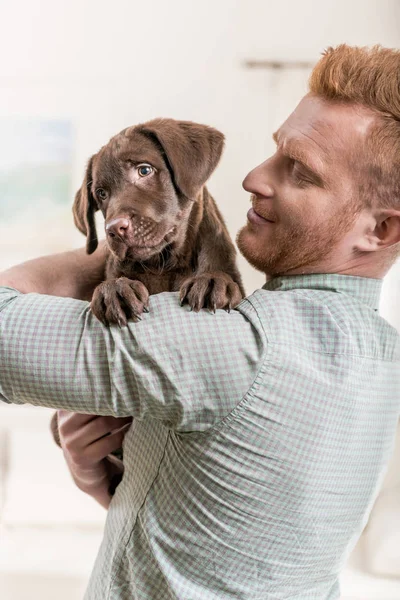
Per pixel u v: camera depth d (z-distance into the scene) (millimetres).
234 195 4934
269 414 1122
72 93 5016
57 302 1185
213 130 1974
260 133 4930
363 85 1201
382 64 1204
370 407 1234
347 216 1233
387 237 1251
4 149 5031
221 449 1140
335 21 4699
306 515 1191
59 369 1127
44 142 5043
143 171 1897
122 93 5023
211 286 1188
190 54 4973
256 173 1321
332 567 1324
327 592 1387
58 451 4254
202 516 1177
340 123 1209
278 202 1279
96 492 1628
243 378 1108
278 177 1298
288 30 4805
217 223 1888
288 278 1337
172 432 1202
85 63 5020
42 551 3770
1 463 4352
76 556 3736
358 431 1219
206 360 1107
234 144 4949
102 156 1949
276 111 4906
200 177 1875
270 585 1210
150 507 1232
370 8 4660
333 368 1167
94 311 1143
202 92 4980
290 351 1135
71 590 3500
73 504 4062
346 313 1226
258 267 1354
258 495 1156
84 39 5004
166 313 1145
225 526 1173
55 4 4980
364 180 1207
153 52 4988
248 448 1134
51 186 5051
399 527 3627
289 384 1123
